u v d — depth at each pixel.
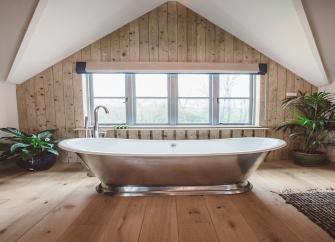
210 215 1.83
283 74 3.39
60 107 3.32
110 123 3.55
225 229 1.63
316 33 2.46
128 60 3.29
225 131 3.37
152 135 3.34
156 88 3.54
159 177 2.17
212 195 2.20
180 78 3.53
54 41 2.70
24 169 2.99
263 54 3.35
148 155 2.02
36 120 3.32
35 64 2.98
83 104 3.34
